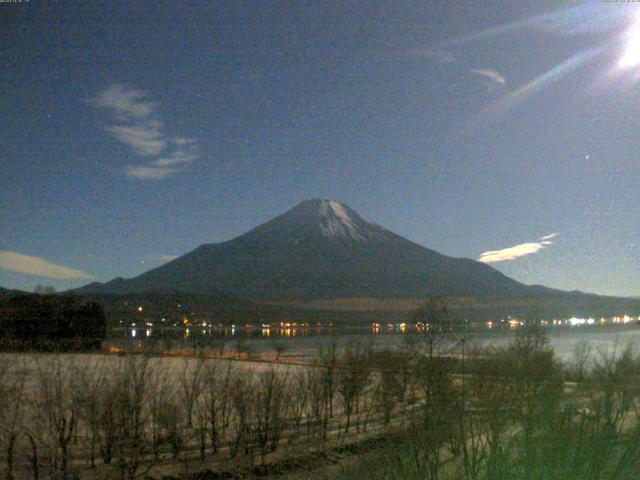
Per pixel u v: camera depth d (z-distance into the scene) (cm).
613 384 1105
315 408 1511
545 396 1019
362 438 1255
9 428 1079
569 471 634
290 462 1131
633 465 655
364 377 1670
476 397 1171
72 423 1112
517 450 710
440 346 2209
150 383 1432
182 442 1215
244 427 1251
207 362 1933
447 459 766
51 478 985
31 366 1527
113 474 1044
